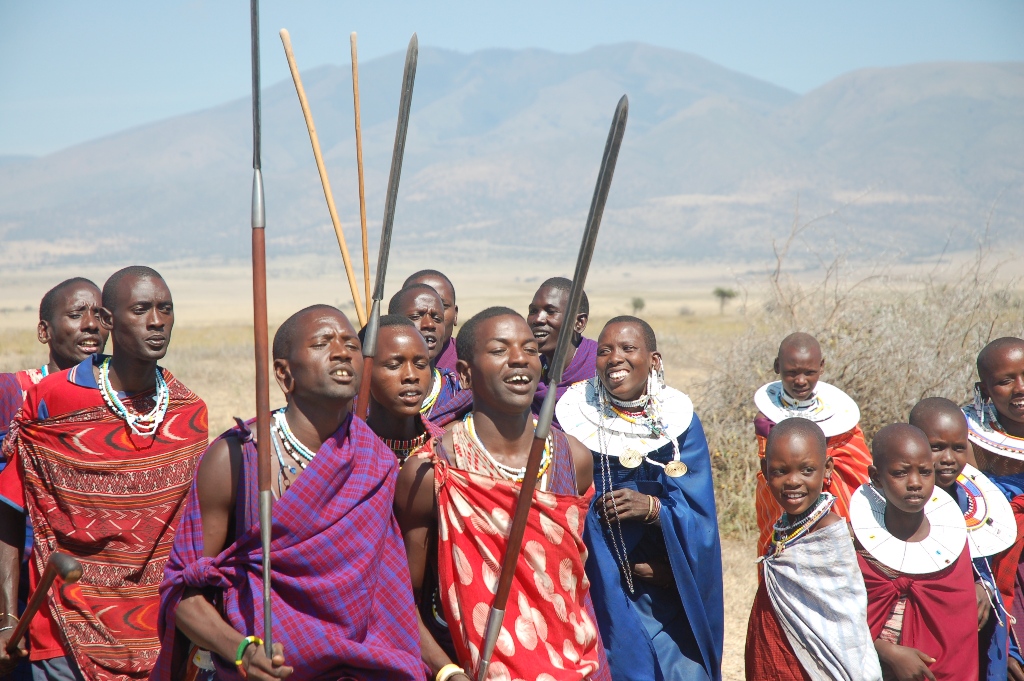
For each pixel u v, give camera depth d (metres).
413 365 4.95
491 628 4.23
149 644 5.31
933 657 5.51
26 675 5.28
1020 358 6.63
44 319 6.22
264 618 3.92
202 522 4.16
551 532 4.41
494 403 4.58
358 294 5.48
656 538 5.93
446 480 4.43
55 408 5.40
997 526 6.04
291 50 5.12
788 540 5.41
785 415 7.13
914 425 6.20
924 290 14.92
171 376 5.70
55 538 5.28
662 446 5.95
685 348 28.23
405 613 4.25
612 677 5.62
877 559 5.64
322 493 4.08
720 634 5.95
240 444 4.21
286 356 4.23
